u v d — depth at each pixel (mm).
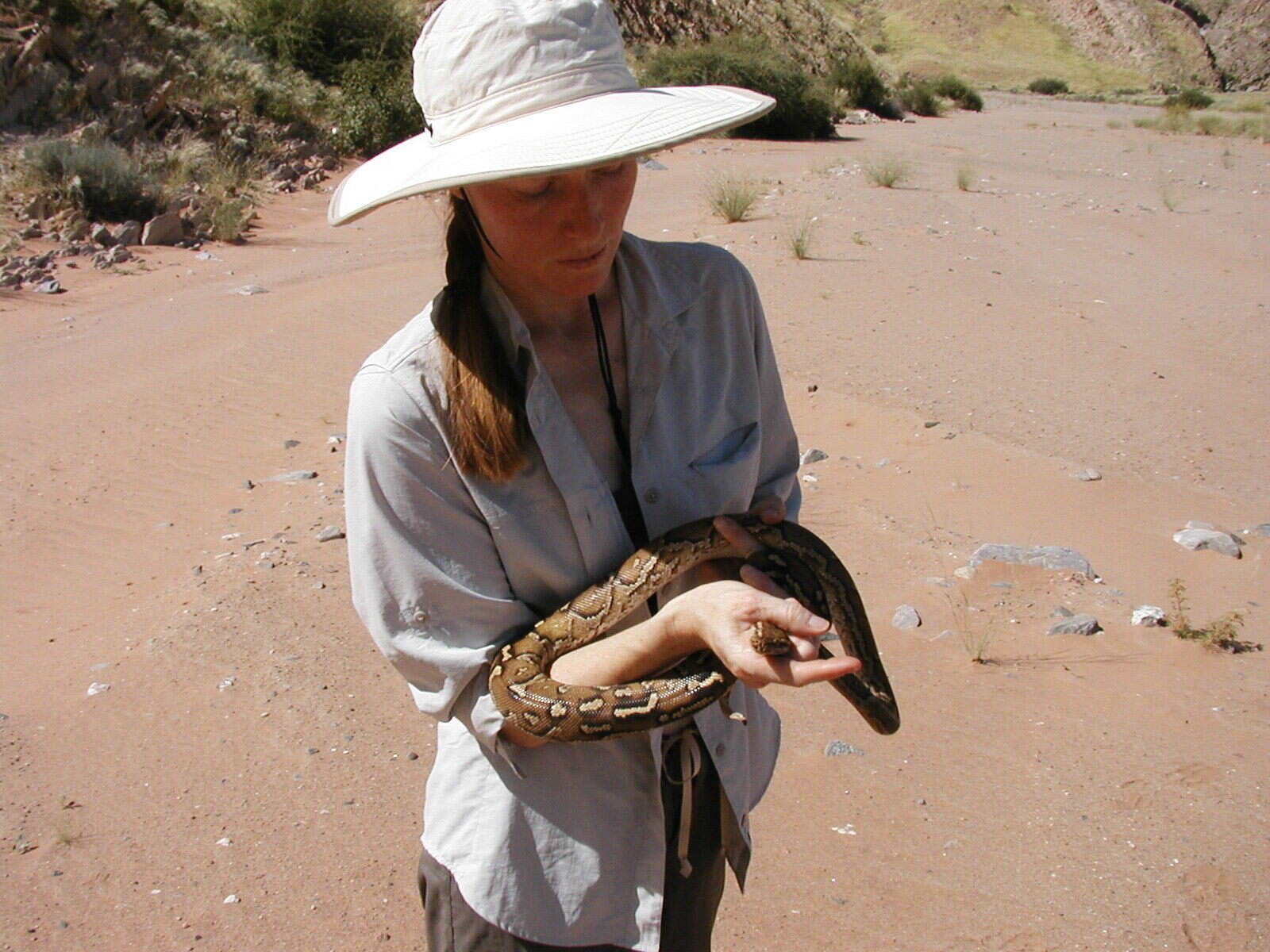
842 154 13453
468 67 1000
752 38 19391
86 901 2049
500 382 1055
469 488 1079
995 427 4445
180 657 2914
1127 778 2322
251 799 2348
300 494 4086
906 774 2365
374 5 13062
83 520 3977
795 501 1342
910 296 6336
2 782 2402
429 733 2600
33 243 8109
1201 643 2834
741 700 1225
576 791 1120
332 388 5273
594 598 1112
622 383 1160
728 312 1197
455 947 1146
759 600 985
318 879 2113
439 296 1095
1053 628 2916
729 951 1891
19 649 3098
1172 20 45875
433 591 1089
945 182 10844
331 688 2770
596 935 1126
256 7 12859
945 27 44375
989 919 1952
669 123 971
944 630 2926
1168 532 3555
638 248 1164
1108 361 5312
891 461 4121
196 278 7363
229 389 5258
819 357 5270
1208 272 7199
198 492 4191
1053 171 12195
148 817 2291
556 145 950
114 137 9984
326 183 10734
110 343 6031
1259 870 2047
